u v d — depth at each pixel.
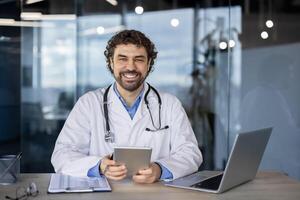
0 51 4.08
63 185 1.37
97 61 4.25
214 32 4.36
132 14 4.30
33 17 4.12
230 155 1.29
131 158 1.39
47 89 4.20
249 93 4.20
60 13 4.17
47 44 4.17
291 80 4.11
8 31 4.09
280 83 4.13
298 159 3.91
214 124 4.37
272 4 4.14
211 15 4.36
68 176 1.51
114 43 1.65
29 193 1.28
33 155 4.20
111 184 1.42
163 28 4.37
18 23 4.10
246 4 4.22
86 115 1.74
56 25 4.17
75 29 4.21
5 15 4.07
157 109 1.77
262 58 4.18
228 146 4.29
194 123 4.41
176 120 1.77
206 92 4.43
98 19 4.24
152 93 1.80
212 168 4.35
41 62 4.17
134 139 1.71
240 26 4.25
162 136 1.74
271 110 4.12
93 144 1.71
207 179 1.48
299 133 3.97
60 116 4.22
